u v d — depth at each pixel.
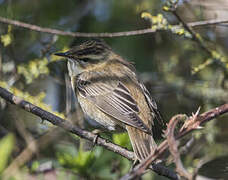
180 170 6.33
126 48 14.77
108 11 14.76
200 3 13.09
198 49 13.98
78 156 9.91
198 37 11.51
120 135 10.11
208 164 11.85
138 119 9.91
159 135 10.77
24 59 13.62
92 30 14.57
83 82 11.73
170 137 6.42
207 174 11.72
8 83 12.39
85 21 14.76
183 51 14.57
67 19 14.35
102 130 10.63
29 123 13.08
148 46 14.80
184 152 11.03
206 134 12.64
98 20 14.71
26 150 11.16
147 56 14.86
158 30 10.62
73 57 12.11
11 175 8.60
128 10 14.61
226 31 14.41
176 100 14.39
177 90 14.13
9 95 9.39
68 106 12.84
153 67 14.78
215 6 13.28
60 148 11.68
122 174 10.37
